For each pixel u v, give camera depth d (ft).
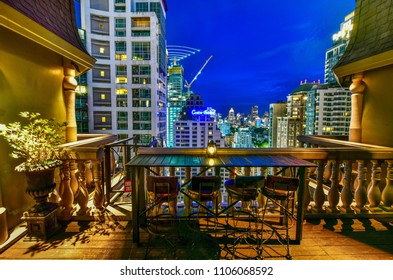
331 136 20.63
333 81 206.18
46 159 10.03
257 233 9.85
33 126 10.53
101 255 9.10
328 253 9.26
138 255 9.11
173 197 9.50
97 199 11.96
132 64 131.03
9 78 11.12
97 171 11.80
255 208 11.93
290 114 267.39
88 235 10.48
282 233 10.62
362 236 10.50
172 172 11.68
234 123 606.96
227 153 11.61
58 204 11.22
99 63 127.95
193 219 10.61
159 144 19.85
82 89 126.31
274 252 9.30
